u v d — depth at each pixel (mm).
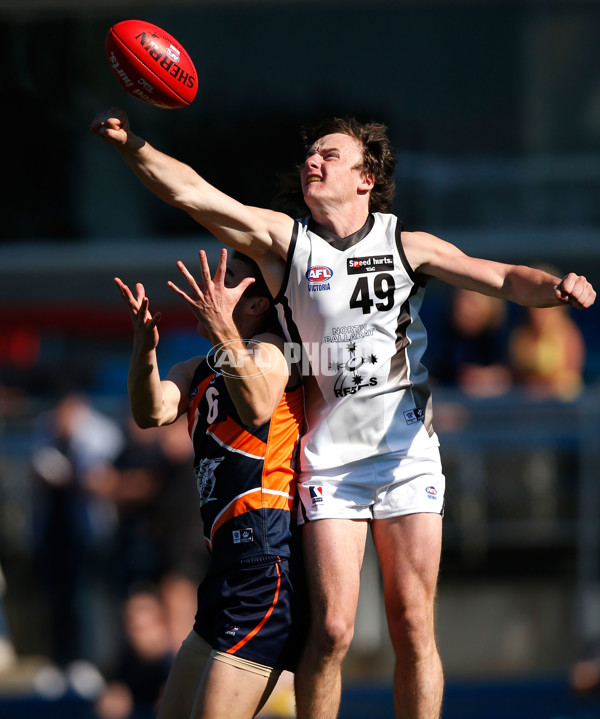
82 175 38531
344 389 11203
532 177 38688
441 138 38625
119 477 22938
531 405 25062
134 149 10219
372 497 11461
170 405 11680
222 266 10344
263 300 11805
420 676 11336
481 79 38531
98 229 38656
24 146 38156
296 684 11227
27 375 27672
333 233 11148
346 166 11195
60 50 37875
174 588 22359
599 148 38531
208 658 11336
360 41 38375
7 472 24984
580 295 10297
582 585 25109
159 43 10836
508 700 22406
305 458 11477
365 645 23781
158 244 38500
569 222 38688
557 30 38375
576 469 25094
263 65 38344
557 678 23203
